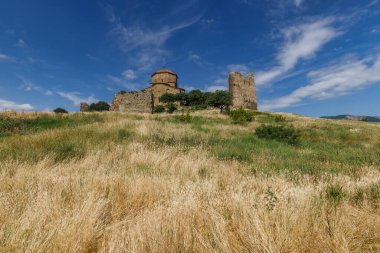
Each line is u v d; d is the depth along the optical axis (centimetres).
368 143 1297
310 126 2458
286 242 192
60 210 263
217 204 286
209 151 778
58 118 1795
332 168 581
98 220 247
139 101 6625
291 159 720
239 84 9500
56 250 184
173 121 2109
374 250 200
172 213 244
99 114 2131
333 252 183
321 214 245
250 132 1575
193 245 192
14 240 193
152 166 546
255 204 279
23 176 397
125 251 184
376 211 291
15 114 1809
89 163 548
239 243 204
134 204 315
